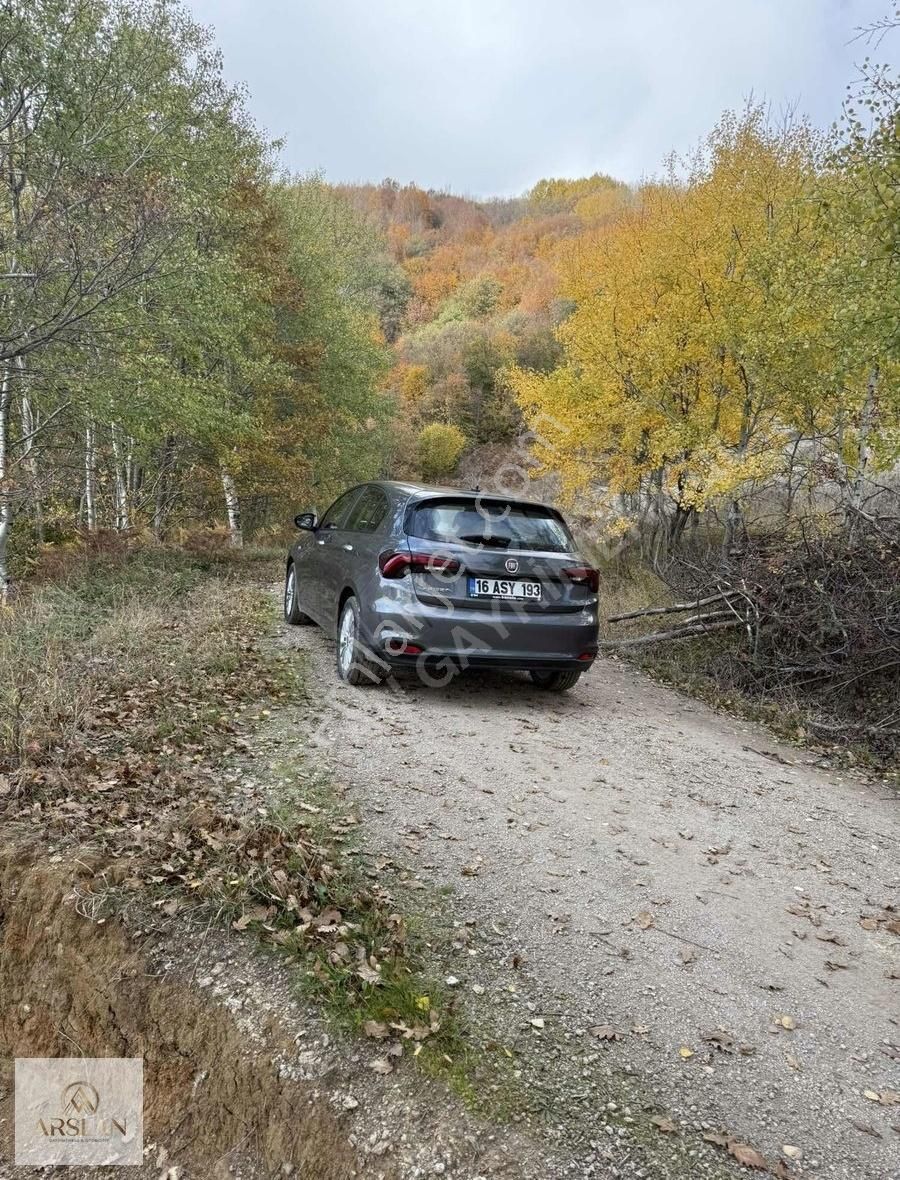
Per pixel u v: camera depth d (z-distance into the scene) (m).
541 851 3.54
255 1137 2.29
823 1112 2.18
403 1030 2.34
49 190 10.02
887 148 6.81
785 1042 2.46
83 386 10.70
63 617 7.13
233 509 17.62
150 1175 2.44
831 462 9.76
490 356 44.59
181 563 11.21
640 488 12.63
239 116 15.30
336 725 4.88
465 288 59.16
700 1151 2.00
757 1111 2.16
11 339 9.77
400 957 2.65
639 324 11.70
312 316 20.25
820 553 7.43
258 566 12.62
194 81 13.23
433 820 3.72
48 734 4.05
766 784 4.85
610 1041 2.38
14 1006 2.96
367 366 24.47
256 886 2.94
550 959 2.76
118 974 2.73
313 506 20.64
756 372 9.85
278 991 2.51
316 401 19.53
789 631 7.32
